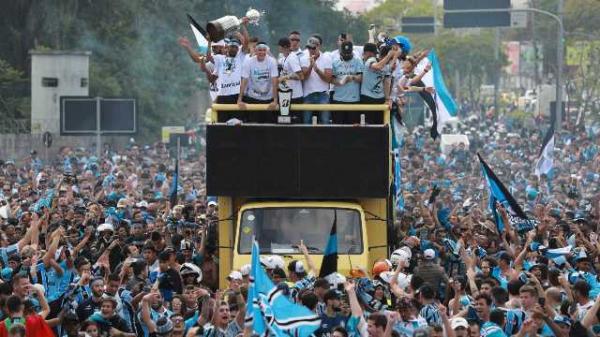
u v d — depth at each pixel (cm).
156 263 3841
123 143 11688
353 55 3972
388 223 3966
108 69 12344
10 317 2902
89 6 12312
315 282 3177
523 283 3181
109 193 6212
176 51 12900
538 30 19662
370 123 3956
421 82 5338
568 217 5175
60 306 3350
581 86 16638
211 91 4244
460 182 7388
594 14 18688
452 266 4306
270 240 3816
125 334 2945
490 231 4516
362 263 3772
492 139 12812
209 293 3319
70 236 4244
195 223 4638
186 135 9638
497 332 2942
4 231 4203
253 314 2730
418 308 3133
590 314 3003
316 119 3934
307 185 3838
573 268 4081
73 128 8112
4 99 11688
